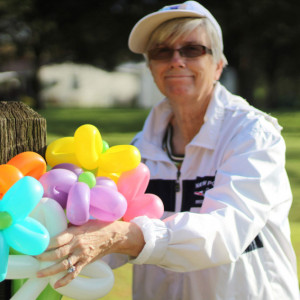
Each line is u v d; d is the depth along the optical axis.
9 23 25.52
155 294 2.39
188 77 2.51
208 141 2.39
